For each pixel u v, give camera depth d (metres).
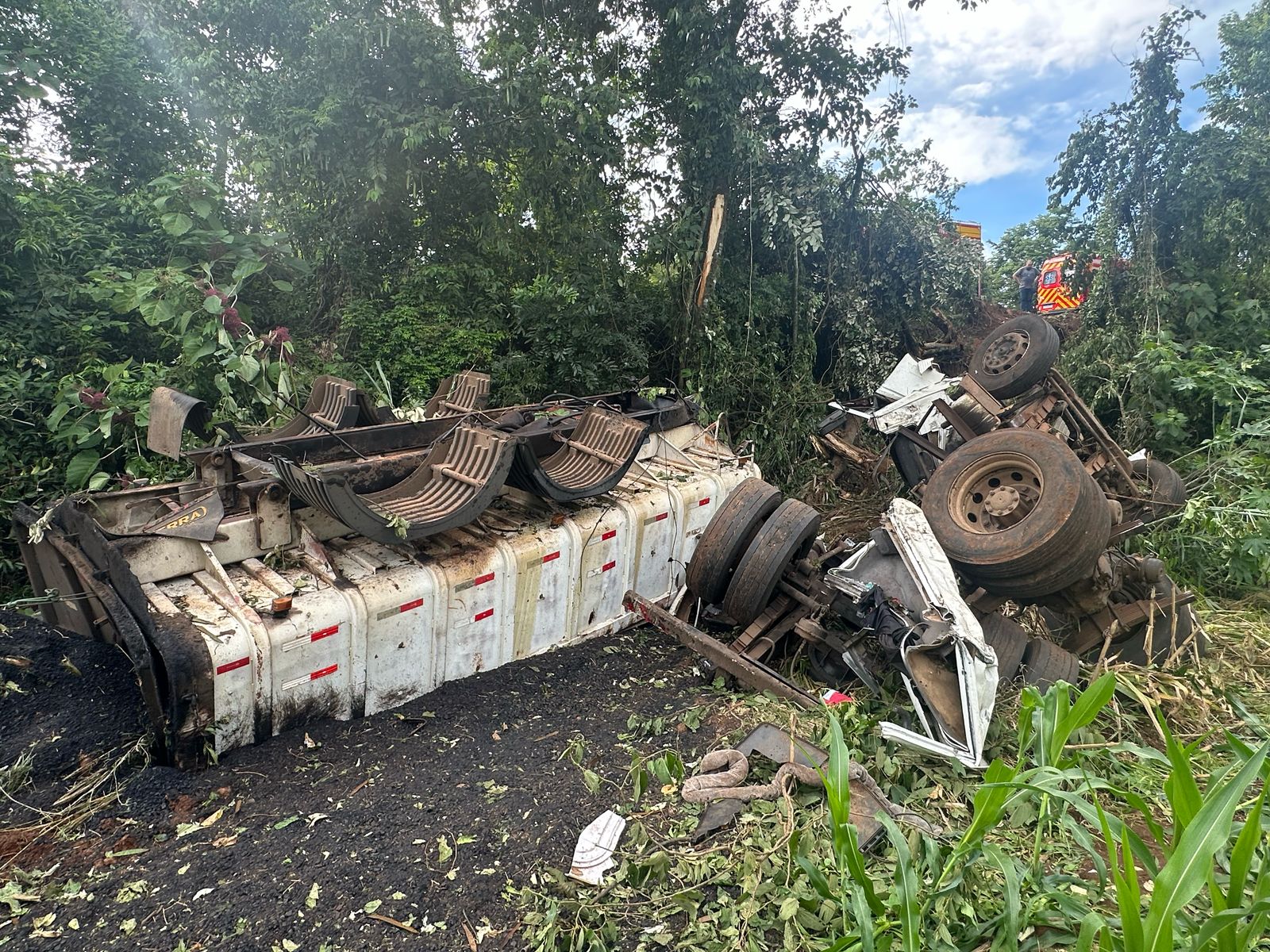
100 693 2.99
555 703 3.59
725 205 8.66
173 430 3.45
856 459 7.55
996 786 2.03
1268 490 5.78
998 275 15.87
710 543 4.15
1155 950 1.62
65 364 5.37
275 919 2.16
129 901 2.18
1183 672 3.98
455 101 7.54
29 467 4.72
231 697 2.73
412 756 3.01
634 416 5.25
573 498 4.03
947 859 2.37
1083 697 2.30
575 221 8.30
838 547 4.22
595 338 7.62
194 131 7.52
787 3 8.48
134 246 6.28
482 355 7.19
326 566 3.19
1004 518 4.14
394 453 4.23
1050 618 4.67
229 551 3.13
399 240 8.12
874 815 2.54
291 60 7.23
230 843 2.44
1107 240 9.36
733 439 7.90
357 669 3.11
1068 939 2.06
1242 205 9.02
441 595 3.36
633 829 2.62
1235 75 9.48
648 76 8.76
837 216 9.20
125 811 2.53
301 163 7.19
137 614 2.67
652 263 8.66
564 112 7.69
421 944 2.13
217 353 5.12
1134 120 9.19
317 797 2.70
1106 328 8.91
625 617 4.45
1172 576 5.67
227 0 6.92
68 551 3.00
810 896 2.25
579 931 2.17
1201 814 1.63
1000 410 5.62
